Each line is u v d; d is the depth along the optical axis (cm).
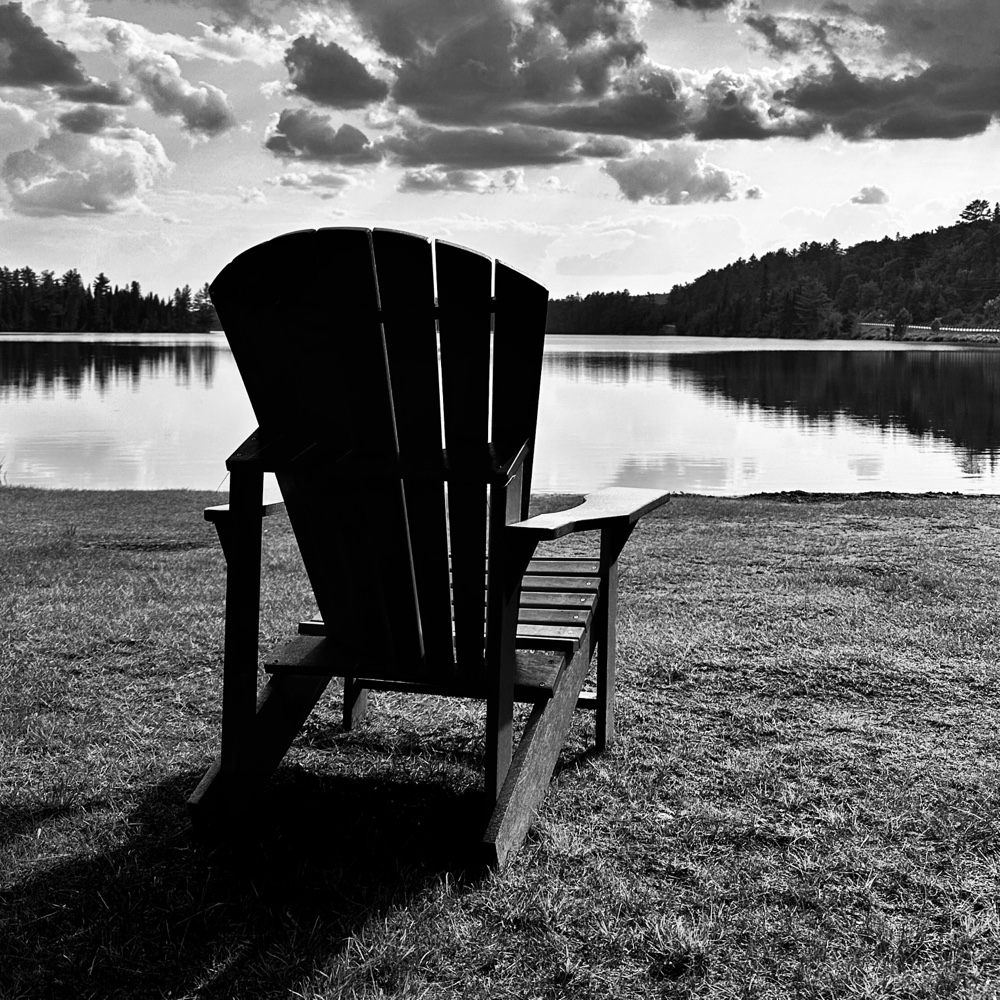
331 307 230
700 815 267
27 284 16162
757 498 1135
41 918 215
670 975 196
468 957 202
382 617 271
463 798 281
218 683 391
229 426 2758
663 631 471
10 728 337
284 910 219
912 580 598
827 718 351
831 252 19738
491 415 241
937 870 238
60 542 764
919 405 3456
